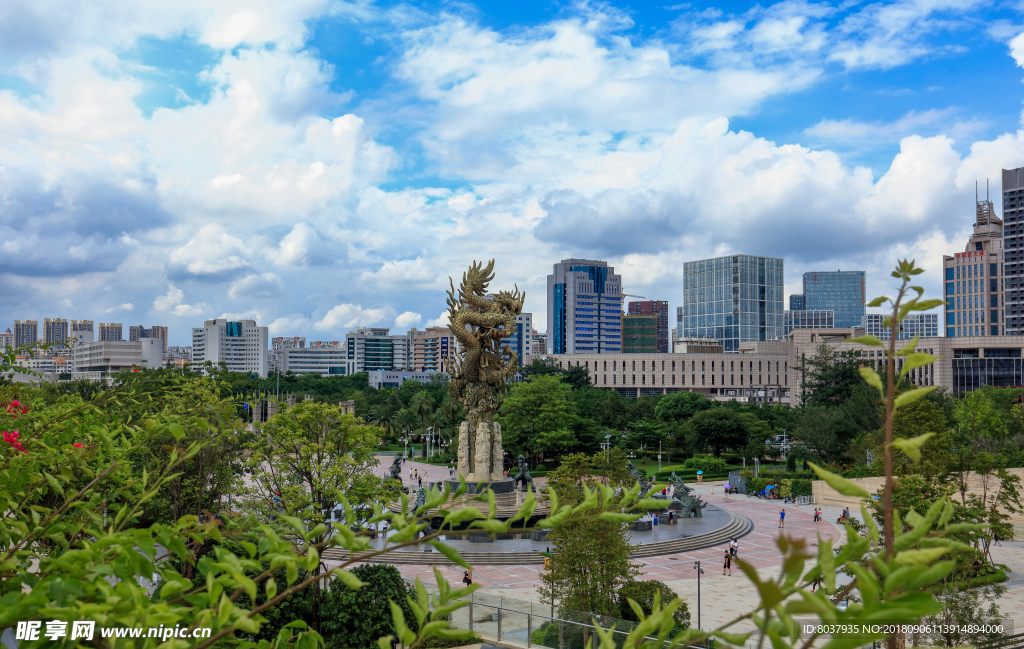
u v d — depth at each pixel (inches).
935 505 195.8
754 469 4532.5
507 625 1258.0
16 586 290.2
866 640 158.7
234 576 243.3
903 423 2615.7
